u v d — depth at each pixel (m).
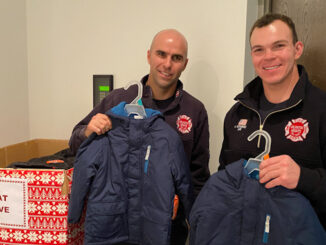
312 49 1.51
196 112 1.56
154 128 1.23
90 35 2.10
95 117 1.25
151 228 1.19
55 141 2.14
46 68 2.21
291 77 1.14
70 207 1.25
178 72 1.44
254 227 0.99
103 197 1.23
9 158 1.84
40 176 1.33
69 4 2.11
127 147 1.25
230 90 1.83
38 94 2.26
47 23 2.16
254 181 1.01
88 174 1.21
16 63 2.12
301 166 0.99
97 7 2.06
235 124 1.29
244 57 1.78
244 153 1.22
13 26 2.06
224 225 1.03
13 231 1.38
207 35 1.85
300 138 1.08
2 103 1.99
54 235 1.35
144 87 1.52
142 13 1.98
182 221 1.43
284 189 0.96
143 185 1.23
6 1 1.98
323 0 1.41
